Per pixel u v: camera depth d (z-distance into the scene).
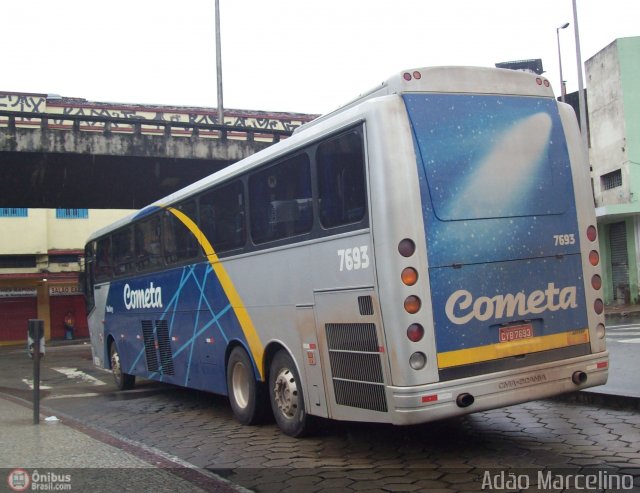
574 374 6.02
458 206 5.71
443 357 5.47
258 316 7.68
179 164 22.67
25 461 6.34
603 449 5.97
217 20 26.83
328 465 6.09
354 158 5.95
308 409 6.80
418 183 5.61
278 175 7.26
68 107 30.02
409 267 5.46
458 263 5.62
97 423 9.30
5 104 29.00
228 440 7.46
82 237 36.00
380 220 5.56
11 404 10.62
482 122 5.98
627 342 12.46
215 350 8.84
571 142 6.41
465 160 5.82
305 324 6.74
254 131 22.94
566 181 6.28
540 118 6.27
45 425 8.34
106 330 13.62
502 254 5.82
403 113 5.72
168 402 11.00
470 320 5.61
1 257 34.66
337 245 6.17
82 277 15.48
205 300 9.05
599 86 25.30
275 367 7.46
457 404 5.45
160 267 10.70
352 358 6.01
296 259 6.87
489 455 6.05
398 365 5.41
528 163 6.11
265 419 8.17
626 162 23.50
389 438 7.00
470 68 6.07
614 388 8.09
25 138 20.38
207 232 8.99
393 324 5.44
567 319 6.07
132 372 12.22
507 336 5.76
